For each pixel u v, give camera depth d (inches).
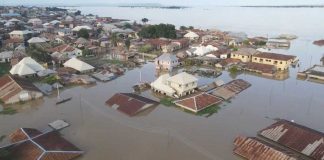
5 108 2138.3
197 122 1888.5
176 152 1526.8
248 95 2405.3
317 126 1820.9
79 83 2716.5
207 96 2208.4
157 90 2480.3
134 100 2137.1
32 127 1822.1
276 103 2222.0
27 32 5123.0
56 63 3415.4
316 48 4584.2
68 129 1793.8
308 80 2859.3
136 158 1469.0
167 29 5398.6
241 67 3280.0
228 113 2030.0
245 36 5374.0
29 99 2289.6
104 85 2699.3
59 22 7406.5
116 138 1680.6
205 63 3540.8
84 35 5132.9
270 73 3041.3
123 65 3442.4
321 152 1418.6
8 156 1408.7
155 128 1806.1
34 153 1416.1
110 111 2079.2
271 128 1664.6
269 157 1381.6
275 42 4872.0
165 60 3270.2
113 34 5467.5
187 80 2365.9
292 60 3437.5
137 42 4724.4
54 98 2349.9
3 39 4827.8
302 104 2202.3
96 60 3713.1
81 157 1477.6
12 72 2829.7
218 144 1601.9
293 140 1535.4
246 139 1533.0
